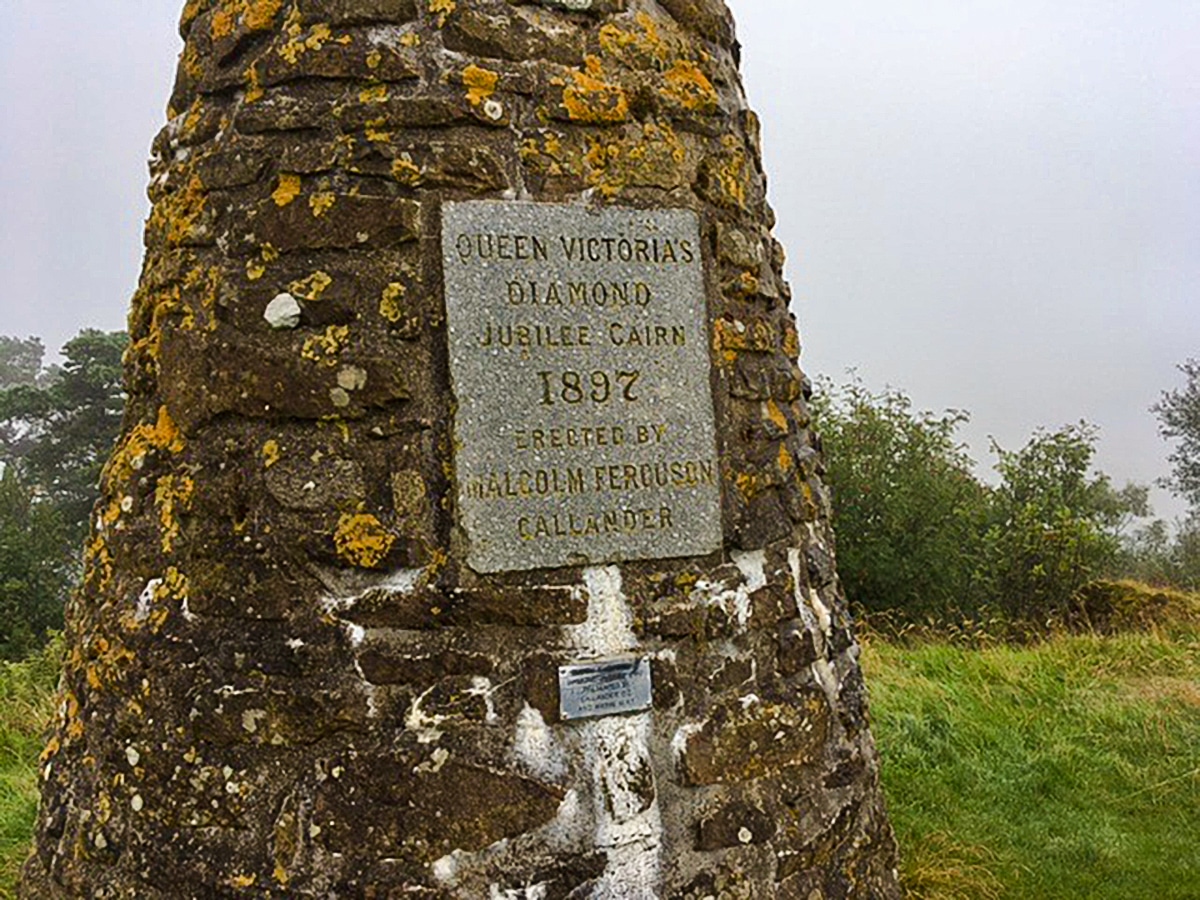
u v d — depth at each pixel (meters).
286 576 2.89
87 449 26.94
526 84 3.08
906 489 15.12
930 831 5.34
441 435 2.92
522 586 2.95
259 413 2.96
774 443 3.46
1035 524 14.53
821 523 3.78
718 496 3.22
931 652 9.09
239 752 2.85
